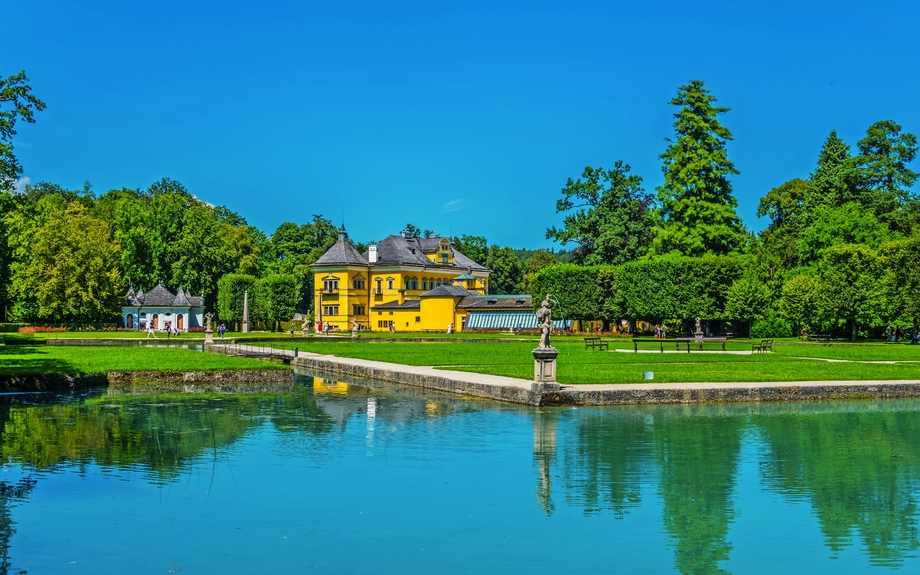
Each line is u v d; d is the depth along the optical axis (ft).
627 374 129.18
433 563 50.57
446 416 99.04
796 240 338.95
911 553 53.36
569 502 63.05
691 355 175.01
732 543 54.75
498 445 82.28
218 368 138.62
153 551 52.21
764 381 120.78
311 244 501.15
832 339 268.00
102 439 84.94
